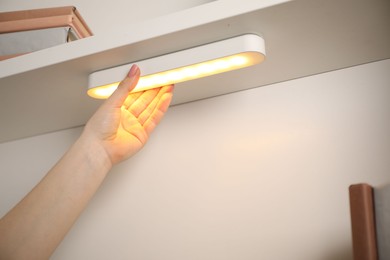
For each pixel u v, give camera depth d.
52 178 0.59
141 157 0.78
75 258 0.75
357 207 0.44
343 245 0.62
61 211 0.58
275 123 0.72
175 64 0.61
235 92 0.76
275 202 0.67
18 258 0.54
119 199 0.77
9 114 0.80
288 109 0.72
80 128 0.86
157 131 0.79
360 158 0.65
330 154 0.67
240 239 0.67
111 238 0.75
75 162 0.61
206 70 0.61
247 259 0.66
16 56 0.72
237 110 0.75
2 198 0.86
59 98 0.74
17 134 0.88
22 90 0.71
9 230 0.55
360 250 0.43
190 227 0.71
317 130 0.69
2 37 0.73
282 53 0.65
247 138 0.73
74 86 0.71
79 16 0.74
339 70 0.71
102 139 0.64
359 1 0.55
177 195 0.73
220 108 0.76
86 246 0.76
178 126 0.78
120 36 0.61
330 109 0.69
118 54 0.63
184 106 0.79
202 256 0.69
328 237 0.63
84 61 0.64
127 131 0.67
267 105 0.73
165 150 0.77
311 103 0.71
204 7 0.58
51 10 0.73
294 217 0.66
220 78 0.71
